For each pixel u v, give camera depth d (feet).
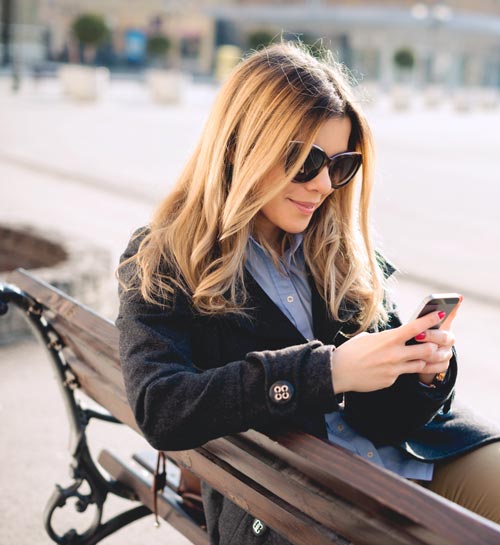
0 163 35.37
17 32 116.37
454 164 45.37
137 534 8.67
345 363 4.42
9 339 13.89
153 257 5.19
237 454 4.99
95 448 10.48
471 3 187.52
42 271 14.28
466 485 5.72
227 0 171.42
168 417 4.58
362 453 5.73
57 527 8.66
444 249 23.65
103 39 126.00
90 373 6.52
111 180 32.53
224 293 5.21
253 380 4.43
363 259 5.78
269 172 5.00
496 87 190.90
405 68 160.15
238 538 5.35
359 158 5.25
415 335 4.48
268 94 4.93
